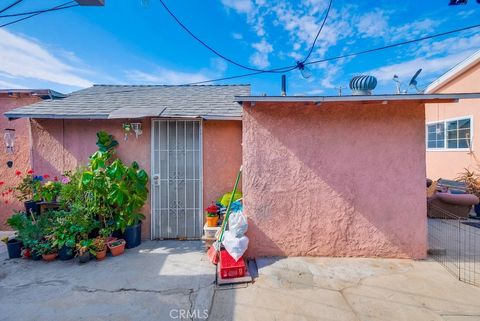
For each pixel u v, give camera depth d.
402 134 3.91
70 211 4.35
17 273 3.62
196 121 5.12
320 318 2.59
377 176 3.95
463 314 2.62
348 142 3.96
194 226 5.15
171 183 5.14
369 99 3.47
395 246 3.96
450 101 3.67
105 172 4.48
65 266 3.84
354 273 3.49
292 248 4.04
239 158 5.16
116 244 4.27
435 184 6.84
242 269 3.38
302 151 4.00
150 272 3.63
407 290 3.06
